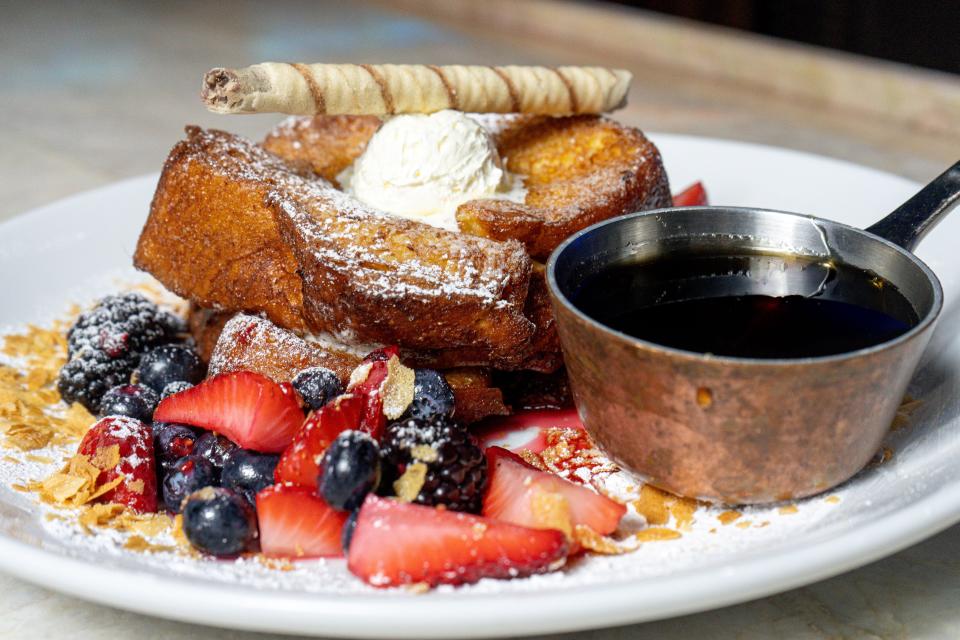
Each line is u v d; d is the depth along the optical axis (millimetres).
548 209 465
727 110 832
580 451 440
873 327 406
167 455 424
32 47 1051
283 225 443
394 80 466
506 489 397
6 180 701
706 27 975
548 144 514
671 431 387
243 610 354
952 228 506
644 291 426
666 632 377
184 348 470
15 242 538
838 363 371
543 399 469
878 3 878
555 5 1064
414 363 439
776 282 428
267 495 389
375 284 420
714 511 403
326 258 424
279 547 389
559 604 351
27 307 520
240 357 444
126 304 488
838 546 362
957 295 482
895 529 365
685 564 380
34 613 388
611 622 353
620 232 434
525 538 375
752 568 357
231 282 460
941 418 427
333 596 355
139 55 1008
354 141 518
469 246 433
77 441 448
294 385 422
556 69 512
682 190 584
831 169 570
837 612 381
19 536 386
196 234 464
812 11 919
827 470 389
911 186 549
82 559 370
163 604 357
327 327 435
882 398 385
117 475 415
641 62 979
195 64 971
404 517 377
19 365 489
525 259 437
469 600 353
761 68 897
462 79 480
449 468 390
